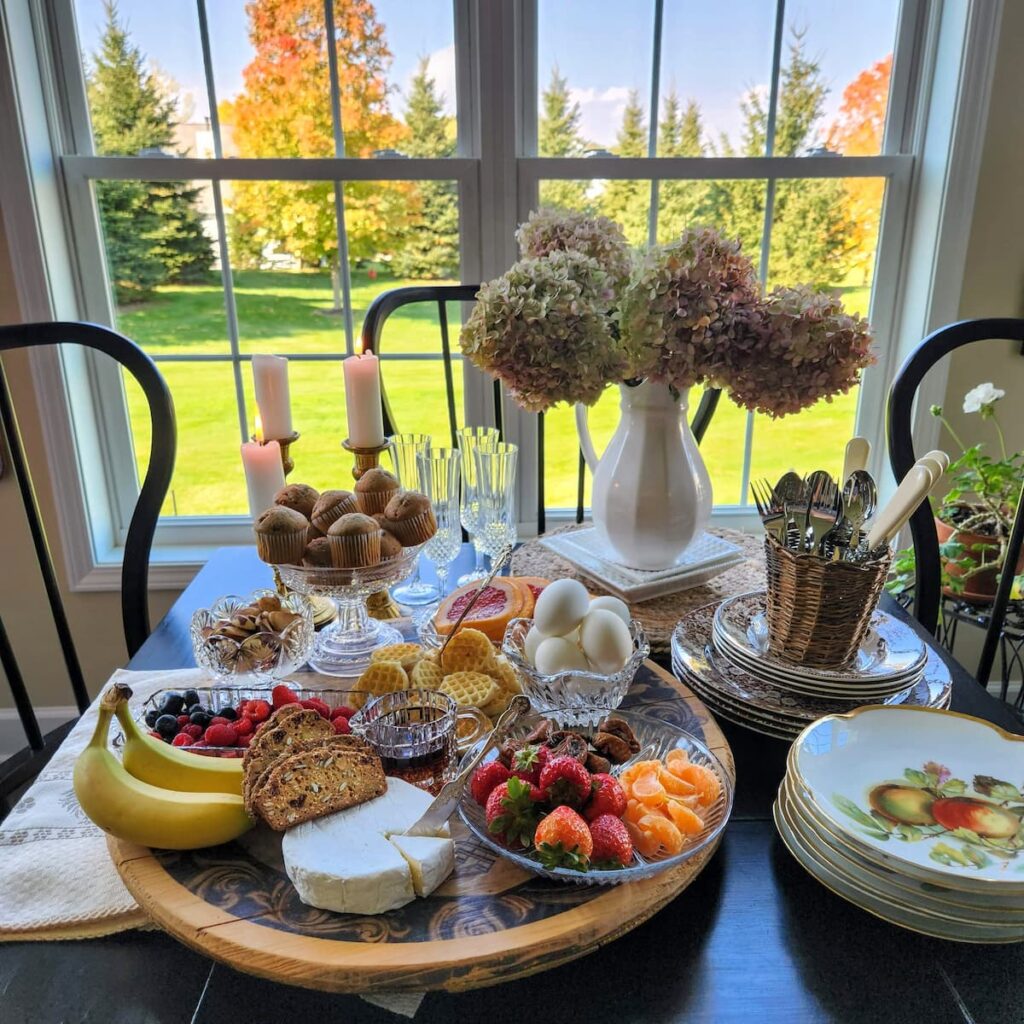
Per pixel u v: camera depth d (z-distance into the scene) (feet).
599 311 3.12
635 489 3.62
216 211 5.84
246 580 4.18
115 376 6.15
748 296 3.08
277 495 3.23
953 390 6.10
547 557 4.16
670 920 2.02
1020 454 5.57
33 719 3.90
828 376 3.07
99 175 5.65
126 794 2.09
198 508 6.60
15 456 3.89
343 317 6.16
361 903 1.89
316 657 3.26
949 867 1.97
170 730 2.56
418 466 3.80
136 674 3.17
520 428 6.40
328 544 2.92
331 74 5.66
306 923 1.89
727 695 2.78
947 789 2.25
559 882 2.01
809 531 2.87
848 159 5.90
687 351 3.05
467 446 4.53
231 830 2.14
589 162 5.81
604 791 2.08
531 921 1.88
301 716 2.37
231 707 2.69
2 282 5.46
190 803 2.12
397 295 5.07
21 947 2.01
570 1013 1.80
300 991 1.89
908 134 5.93
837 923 2.01
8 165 5.23
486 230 5.89
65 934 2.03
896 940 1.96
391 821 2.10
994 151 5.55
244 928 1.87
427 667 2.89
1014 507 5.22
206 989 1.90
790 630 2.81
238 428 6.40
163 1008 1.85
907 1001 1.80
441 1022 1.80
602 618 2.72
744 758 2.66
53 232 5.57
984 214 5.69
